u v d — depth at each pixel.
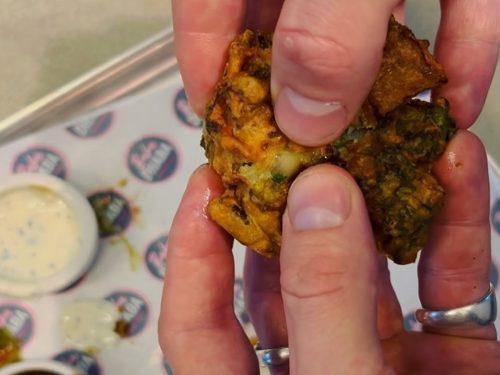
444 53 0.23
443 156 0.21
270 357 0.25
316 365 0.17
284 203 0.19
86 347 0.30
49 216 0.31
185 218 0.22
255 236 0.20
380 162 0.19
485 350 0.24
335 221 0.17
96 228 0.31
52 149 0.33
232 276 0.23
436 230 0.23
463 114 0.24
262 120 0.19
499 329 0.29
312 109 0.17
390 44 0.19
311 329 0.17
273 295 0.27
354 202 0.17
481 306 0.24
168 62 0.35
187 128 0.34
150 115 0.34
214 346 0.22
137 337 0.30
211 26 0.23
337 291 0.17
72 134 0.33
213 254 0.23
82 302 0.31
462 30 0.23
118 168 0.33
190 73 0.24
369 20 0.16
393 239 0.19
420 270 0.24
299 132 0.18
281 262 0.18
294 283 0.17
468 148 0.21
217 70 0.23
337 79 0.16
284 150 0.19
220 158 0.20
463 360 0.23
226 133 0.19
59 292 0.31
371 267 0.17
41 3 0.37
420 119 0.19
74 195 0.31
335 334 0.17
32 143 0.33
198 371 0.22
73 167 0.33
